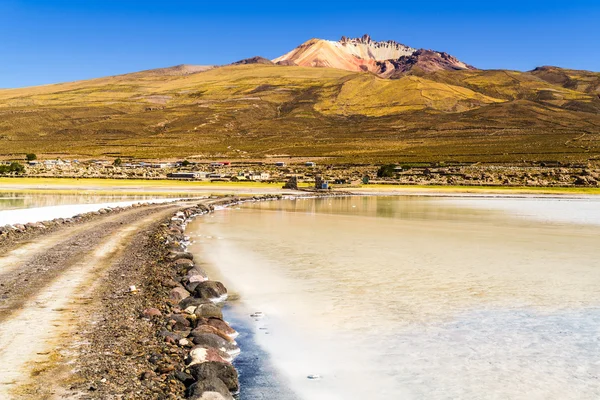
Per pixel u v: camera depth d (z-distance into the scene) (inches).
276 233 1533.0
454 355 543.2
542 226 1785.2
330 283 860.6
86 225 1537.9
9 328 531.8
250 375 488.7
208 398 395.9
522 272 960.9
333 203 3016.7
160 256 1011.3
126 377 424.2
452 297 772.6
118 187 4143.7
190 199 3051.2
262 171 6555.1
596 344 576.1
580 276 927.7
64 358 456.8
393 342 579.5
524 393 457.4
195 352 480.7
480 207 2728.8
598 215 2250.2
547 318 668.7
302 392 455.5
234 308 708.7
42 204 2474.2
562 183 4968.0
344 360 528.1
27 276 787.4
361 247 1256.2
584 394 455.5
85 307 621.9
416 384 474.3
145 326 561.3
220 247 1250.0
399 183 5113.2
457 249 1230.9
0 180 4515.3
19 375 415.8
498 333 610.5
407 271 963.3
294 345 568.1
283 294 786.2
